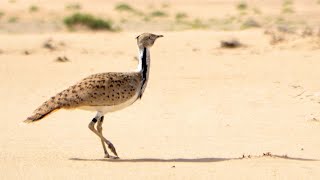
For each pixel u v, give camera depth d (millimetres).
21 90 47281
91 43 79250
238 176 23750
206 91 46125
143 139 32156
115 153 27656
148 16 142375
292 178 23516
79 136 32750
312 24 114312
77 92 27141
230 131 34062
